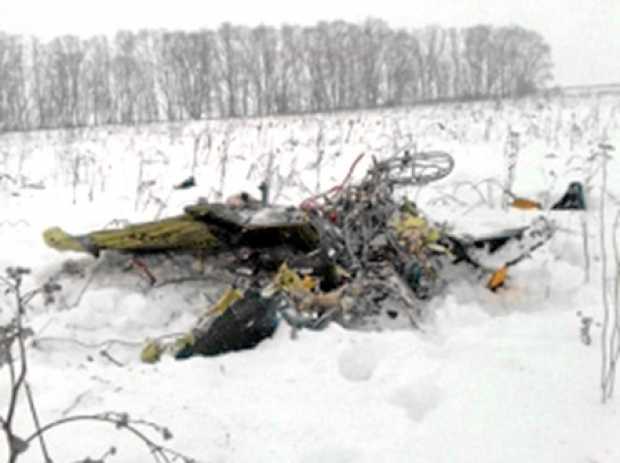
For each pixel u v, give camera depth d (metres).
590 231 6.22
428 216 6.50
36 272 5.29
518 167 9.38
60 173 10.68
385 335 4.06
